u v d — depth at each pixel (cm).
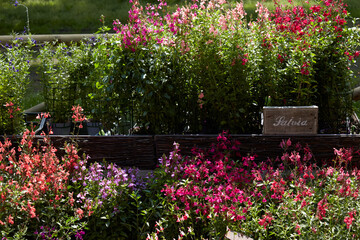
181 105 428
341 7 431
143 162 416
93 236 318
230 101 417
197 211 310
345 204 300
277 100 418
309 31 406
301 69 399
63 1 1441
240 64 407
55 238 310
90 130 472
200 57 414
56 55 496
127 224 321
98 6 1411
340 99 428
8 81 454
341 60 416
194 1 423
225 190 317
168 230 321
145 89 413
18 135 426
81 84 477
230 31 420
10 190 307
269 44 413
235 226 304
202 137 404
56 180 323
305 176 325
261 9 429
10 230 288
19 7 1352
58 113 483
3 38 580
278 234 296
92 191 333
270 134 399
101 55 450
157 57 412
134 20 417
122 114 438
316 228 286
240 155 401
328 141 395
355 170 324
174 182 332
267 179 341
